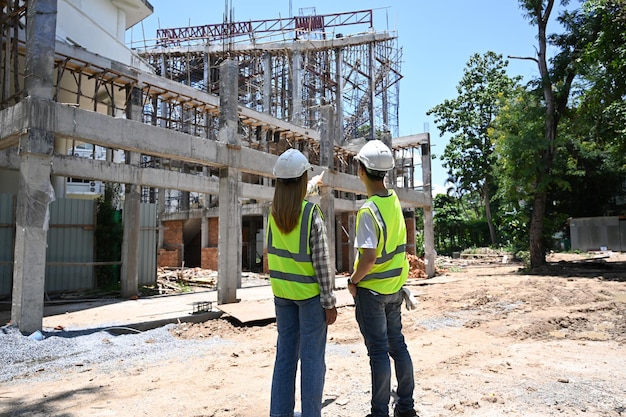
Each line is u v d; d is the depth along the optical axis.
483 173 35.03
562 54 19.20
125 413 3.60
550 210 30.94
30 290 6.61
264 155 11.25
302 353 2.72
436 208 43.03
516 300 10.18
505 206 25.62
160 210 26.20
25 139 6.71
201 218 24.50
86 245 13.43
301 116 30.22
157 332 7.39
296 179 2.83
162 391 4.25
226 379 4.64
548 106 19.44
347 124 37.19
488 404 3.59
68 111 7.14
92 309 9.89
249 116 17.22
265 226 22.92
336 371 4.81
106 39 15.59
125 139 8.02
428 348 5.95
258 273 24.23
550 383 4.14
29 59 6.85
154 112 13.89
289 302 2.82
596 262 19.11
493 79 34.97
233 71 10.46
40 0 6.92
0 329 6.39
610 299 9.75
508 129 21.00
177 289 15.25
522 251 26.45
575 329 7.04
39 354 5.86
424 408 3.51
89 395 4.16
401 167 21.30
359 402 3.73
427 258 18.78
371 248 2.86
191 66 35.31
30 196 6.66
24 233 6.61
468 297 10.98
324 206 13.37
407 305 3.23
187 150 9.20
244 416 3.47
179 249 25.20
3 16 8.32
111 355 5.91
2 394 4.27
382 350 3.00
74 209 13.23
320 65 35.12
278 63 34.44
